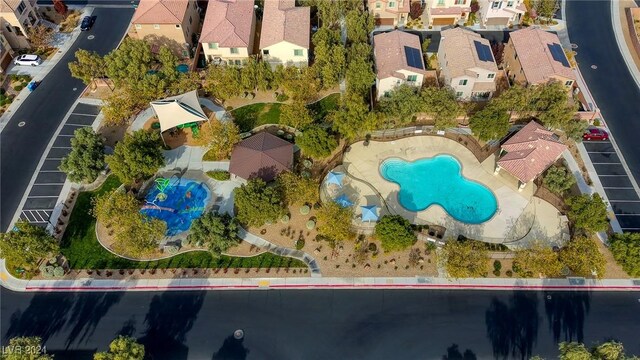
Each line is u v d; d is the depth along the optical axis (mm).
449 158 80188
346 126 76375
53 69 94438
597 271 62594
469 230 71188
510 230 71125
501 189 76000
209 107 87438
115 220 67625
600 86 91688
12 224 72500
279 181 71875
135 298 65312
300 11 94938
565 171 73562
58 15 105938
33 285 66312
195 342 61531
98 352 59812
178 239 70688
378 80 83875
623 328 62625
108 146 81562
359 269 67438
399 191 75812
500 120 76500
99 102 88875
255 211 66250
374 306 64375
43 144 82562
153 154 74188
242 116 85938
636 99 89375
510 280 66438
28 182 77500
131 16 106188
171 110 79062
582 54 97875
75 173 73125
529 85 82312
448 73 85250
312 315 63656
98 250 69375
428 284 66188
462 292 65625
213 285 66250
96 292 65750
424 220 72438
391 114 79062
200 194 75562
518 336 61969
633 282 66375
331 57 85938
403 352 60656
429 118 85750
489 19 102250
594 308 64250
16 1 93188
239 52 90375
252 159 75562
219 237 64500
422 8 107688
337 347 61062
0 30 92938
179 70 92688
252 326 62750
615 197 75438
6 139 83125
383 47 88375
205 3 107688
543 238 70125
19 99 89062
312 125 77062
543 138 75688
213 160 79875
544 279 66625
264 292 65625
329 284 66188
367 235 70625
